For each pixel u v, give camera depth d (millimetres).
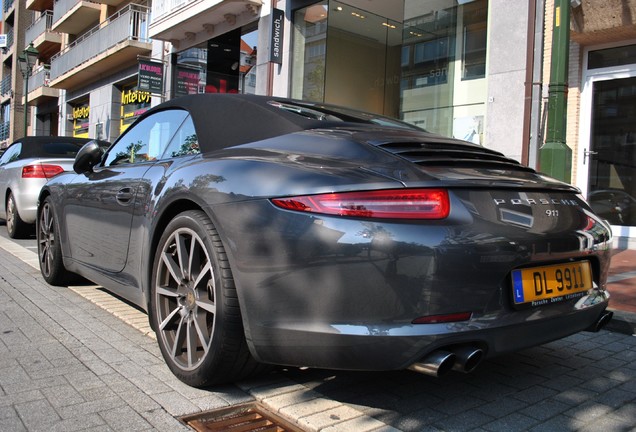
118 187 3605
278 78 12109
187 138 3309
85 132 25031
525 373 3084
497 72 7820
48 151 8508
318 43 11547
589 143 7680
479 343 2195
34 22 33438
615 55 7434
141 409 2449
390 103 11000
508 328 2236
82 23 25750
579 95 7738
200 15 13320
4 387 2656
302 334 2213
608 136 7543
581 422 2451
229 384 2775
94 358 3094
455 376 2996
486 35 8672
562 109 4965
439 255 2090
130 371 2908
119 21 19234
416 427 2348
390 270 2084
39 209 5102
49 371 2881
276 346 2309
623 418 2504
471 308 2158
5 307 4141
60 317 3912
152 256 3068
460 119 9227
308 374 2932
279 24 11930
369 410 2512
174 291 2877
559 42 4902
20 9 37188
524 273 2330
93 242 3934
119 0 21938
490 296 2201
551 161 4969
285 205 2285
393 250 2084
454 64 9352
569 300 2549
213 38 14438
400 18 10719
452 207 2189
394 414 2475
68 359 3068
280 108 3104
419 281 2084
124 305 4250
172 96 16250
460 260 2121
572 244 2514
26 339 3404
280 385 2768
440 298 2100
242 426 2338
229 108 3186
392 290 2088
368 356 2117
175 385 2740
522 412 2545
